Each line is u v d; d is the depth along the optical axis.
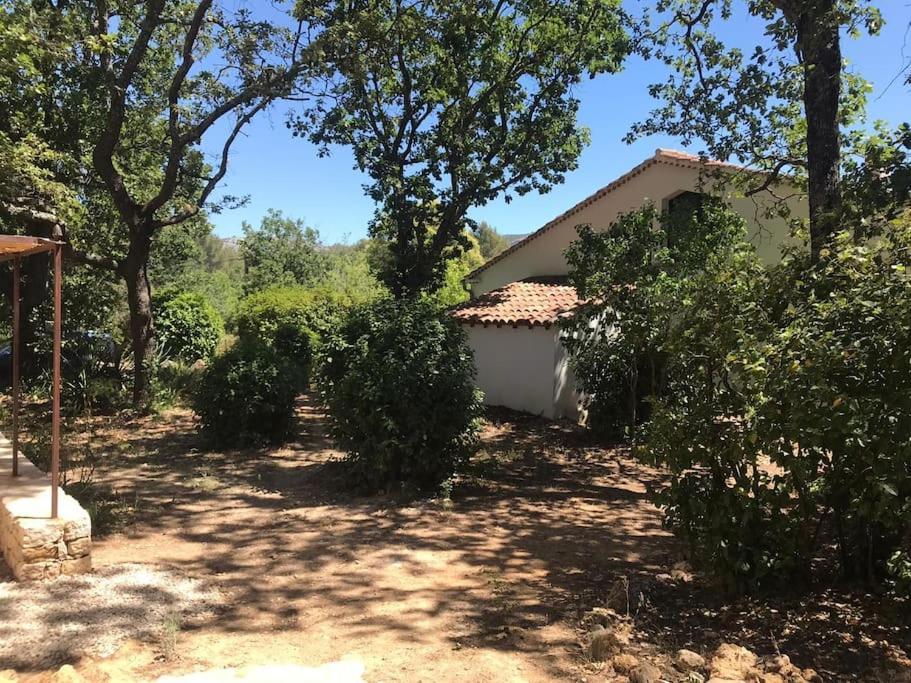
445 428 7.72
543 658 3.82
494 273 21.92
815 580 4.82
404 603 4.70
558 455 10.58
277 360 10.95
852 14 6.98
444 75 15.88
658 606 4.60
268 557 5.64
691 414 4.66
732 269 5.06
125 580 4.89
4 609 4.22
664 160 16.23
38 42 10.34
